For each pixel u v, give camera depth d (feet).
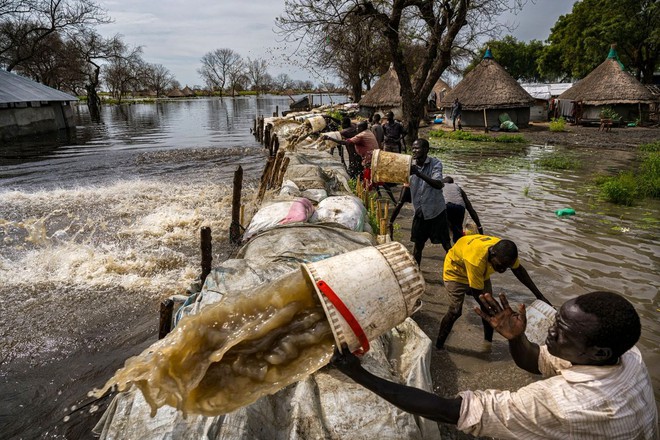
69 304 17.92
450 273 13.82
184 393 6.06
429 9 52.26
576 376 5.71
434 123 101.65
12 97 82.99
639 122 87.76
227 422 8.41
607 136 73.97
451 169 45.32
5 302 17.99
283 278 6.95
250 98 364.17
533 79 200.54
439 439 9.66
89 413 12.07
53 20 116.06
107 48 150.00
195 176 44.01
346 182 32.32
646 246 22.50
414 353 12.23
